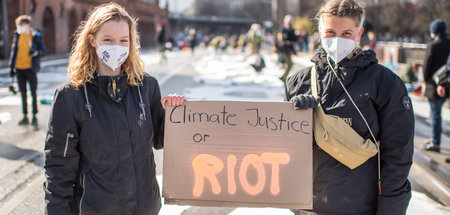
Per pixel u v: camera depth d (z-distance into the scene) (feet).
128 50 6.61
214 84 40.63
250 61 80.28
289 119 6.88
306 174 6.77
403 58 52.80
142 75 6.91
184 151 7.05
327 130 6.35
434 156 18.07
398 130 6.21
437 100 18.40
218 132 7.04
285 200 6.85
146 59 85.92
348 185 6.36
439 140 18.80
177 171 7.04
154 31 222.07
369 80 6.37
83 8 105.91
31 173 15.28
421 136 21.65
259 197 6.92
